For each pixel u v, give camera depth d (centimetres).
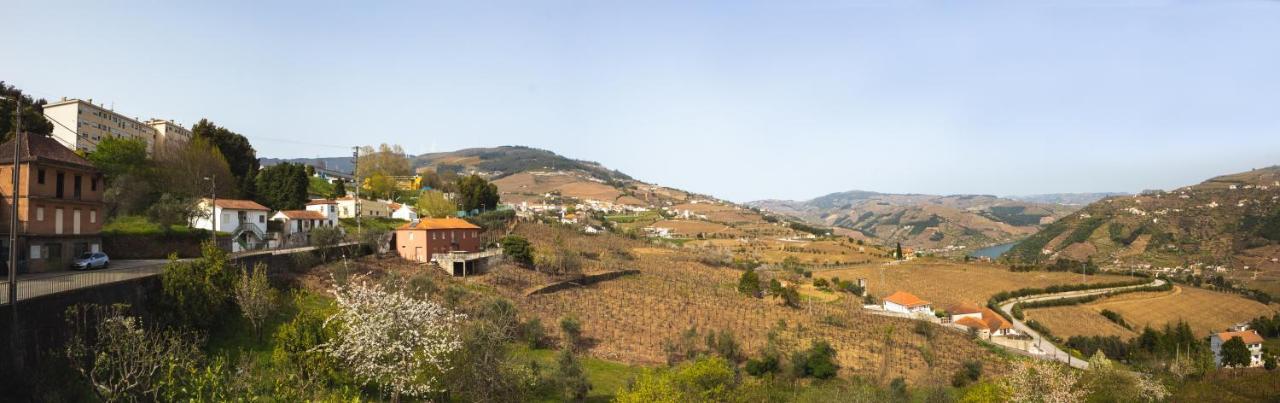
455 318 3222
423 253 7438
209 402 2533
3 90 8006
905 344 7412
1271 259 18788
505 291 6556
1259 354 9462
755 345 6256
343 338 2895
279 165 9575
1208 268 19012
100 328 2623
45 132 6969
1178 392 5628
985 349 8300
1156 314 12175
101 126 10462
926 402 4934
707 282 9794
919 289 13225
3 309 2377
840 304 9894
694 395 3703
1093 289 14038
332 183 13662
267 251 5809
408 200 13938
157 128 12494
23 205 4147
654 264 10688
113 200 6322
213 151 8900
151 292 3472
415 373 2772
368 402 3014
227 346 3459
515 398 3184
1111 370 5453
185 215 6250
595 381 4456
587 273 8325
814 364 5647
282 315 4122
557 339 5381
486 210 13600
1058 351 9050
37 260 4228
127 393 2400
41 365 2514
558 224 13825
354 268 6078
